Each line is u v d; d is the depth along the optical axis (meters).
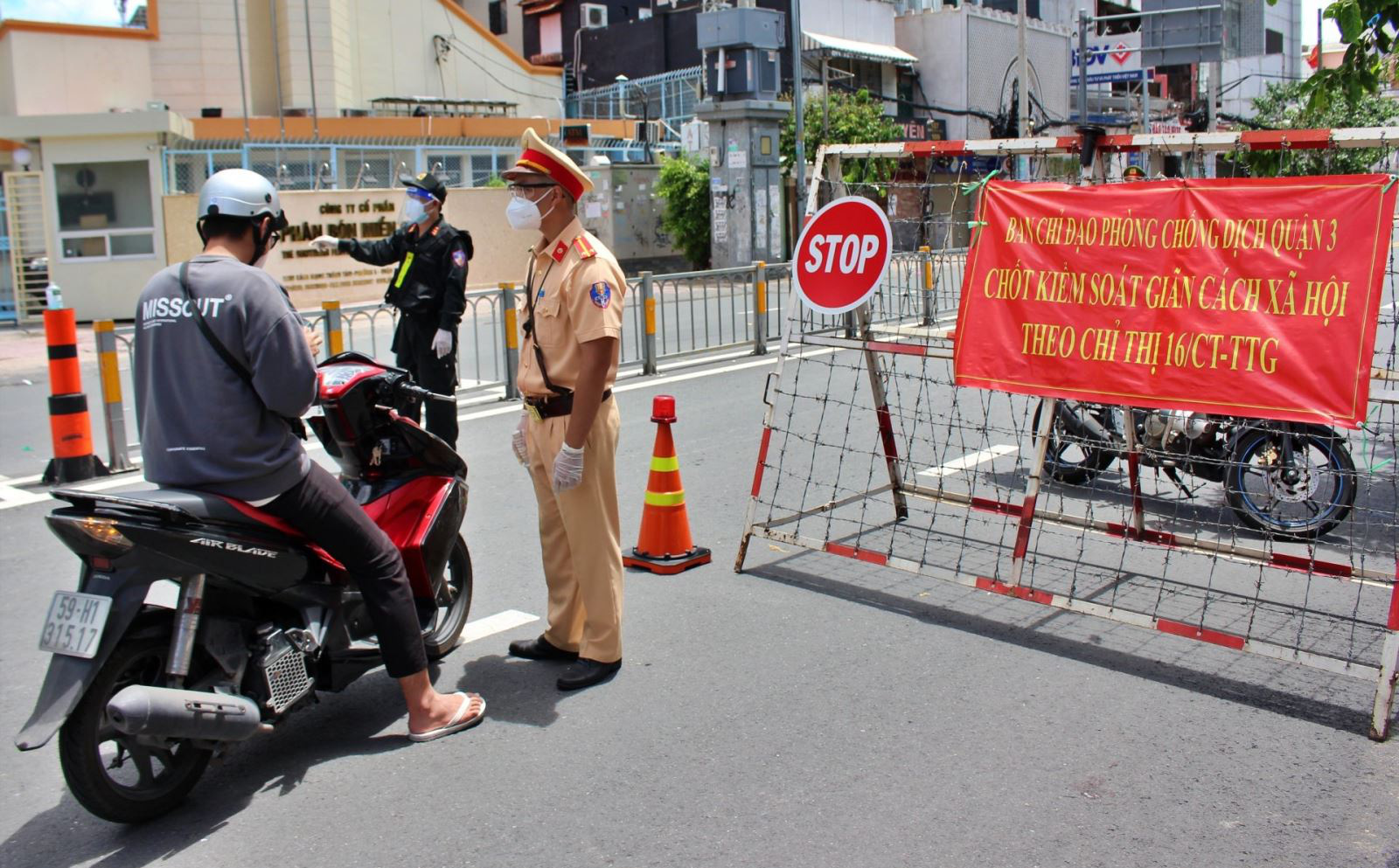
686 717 4.23
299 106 26.94
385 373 4.39
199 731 3.41
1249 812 3.53
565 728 4.16
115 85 24.70
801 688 4.46
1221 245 4.51
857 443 8.81
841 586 5.66
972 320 5.19
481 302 18.89
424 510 4.54
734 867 3.26
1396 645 3.99
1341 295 4.24
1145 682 4.50
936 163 6.34
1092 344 4.82
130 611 3.32
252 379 3.51
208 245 3.67
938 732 4.08
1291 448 6.20
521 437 4.70
